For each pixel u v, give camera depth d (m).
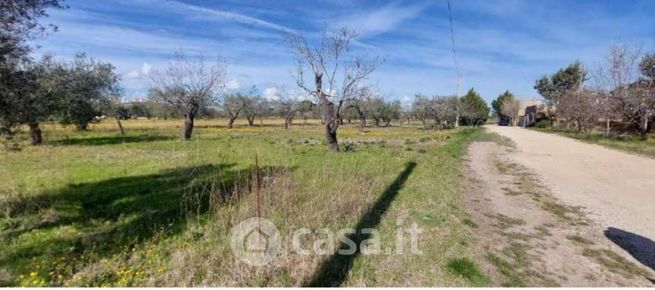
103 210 5.98
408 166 10.70
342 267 3.83
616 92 25.52
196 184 7.80
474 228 5.33
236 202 5.96
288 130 42.06
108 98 26.30
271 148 16.83
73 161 12.12
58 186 7.82
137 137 25.97
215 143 20.42
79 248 4.32
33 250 4.21
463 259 4.09
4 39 4.97
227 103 52.78
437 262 4.01
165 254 4.15
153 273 3.64
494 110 104.06
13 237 4.62
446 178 9.16
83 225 5.17
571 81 55.41
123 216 5.61
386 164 10.98
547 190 8.27
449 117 53.66
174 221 5.33
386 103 56.41
